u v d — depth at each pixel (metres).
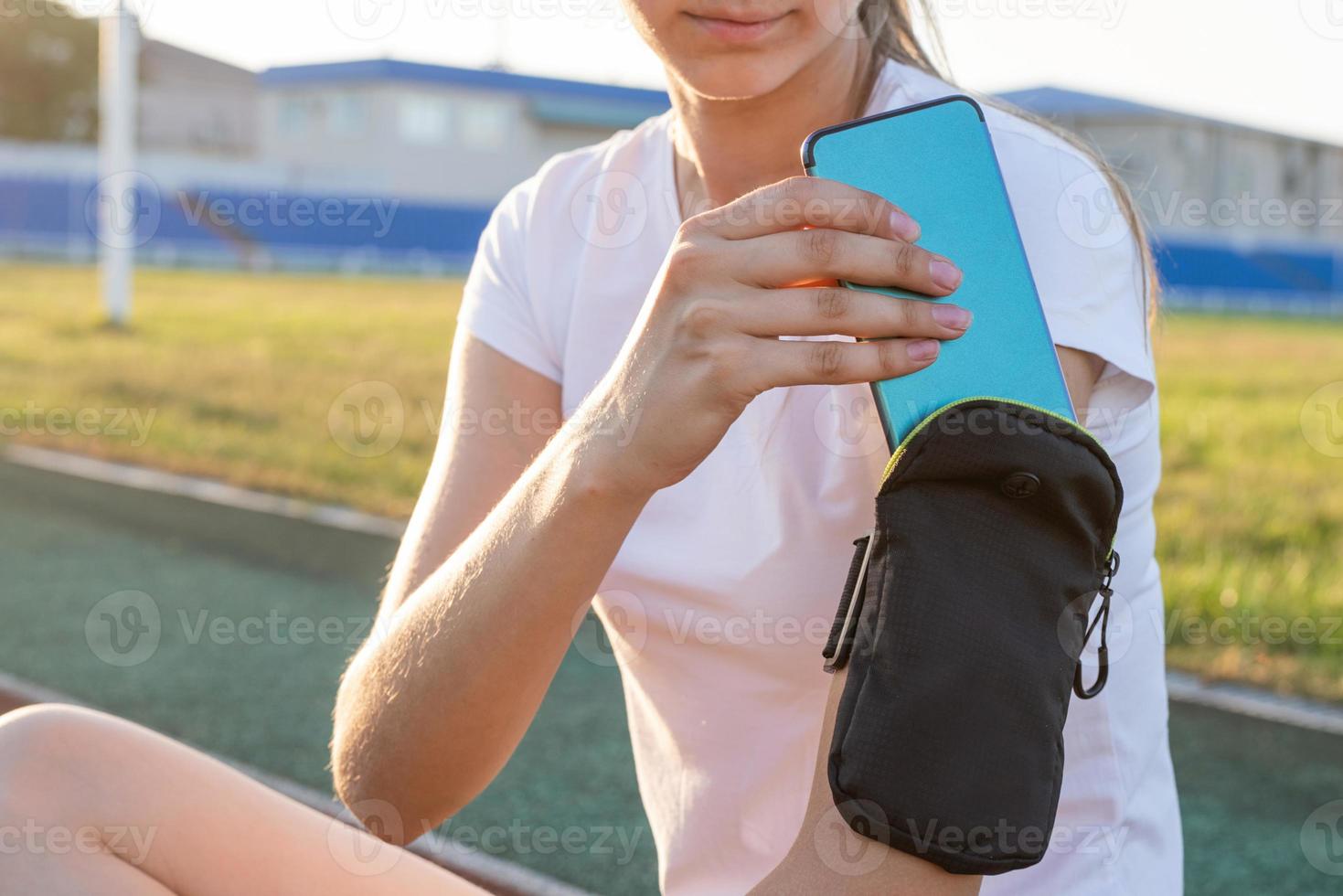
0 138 35.97
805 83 1.24
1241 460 7.40
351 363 11.25
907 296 0.94
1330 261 26.69
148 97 30.92
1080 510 0.90
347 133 31.70
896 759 0.84
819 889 0.89
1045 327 0.97
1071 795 1.18
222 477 7.37
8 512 6.56
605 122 33.50
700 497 1.24
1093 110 22.58
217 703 3.90
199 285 20.09
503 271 1.46
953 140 1.01
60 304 15.63
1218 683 4.00
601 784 3.36
